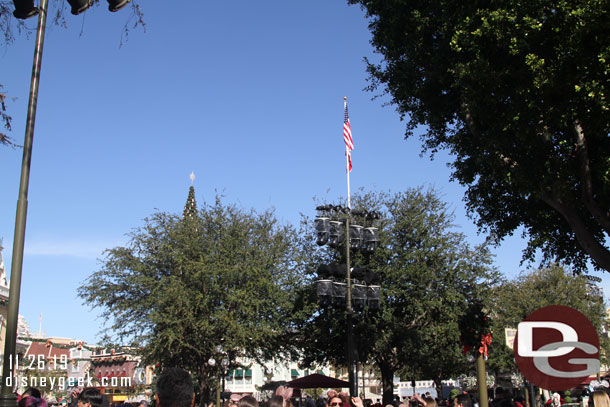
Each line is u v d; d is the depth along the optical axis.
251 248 30.33
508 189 14.56
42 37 8.07
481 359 7.32
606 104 10.58
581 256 14.77
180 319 27.55
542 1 11.32
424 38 14.40
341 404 8.12
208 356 30.75
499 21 11.82
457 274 28.33
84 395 6.53
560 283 42.91
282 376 70.56
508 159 12.91
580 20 10.77
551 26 11.38
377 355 31.28
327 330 29.66
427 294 28.19
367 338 29.05
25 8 7.22
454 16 13.38
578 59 11.04
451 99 14.95
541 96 11.79
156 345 27.38
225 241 30.17
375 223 29.41
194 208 32.50
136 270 29.16
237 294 28.09
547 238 14.30
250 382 70.12
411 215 29.23
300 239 32.28
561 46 11.16
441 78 14.14
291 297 30.42
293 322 30.52
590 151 12.59
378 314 28.31
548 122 12.00
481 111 13.10
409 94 15.23
